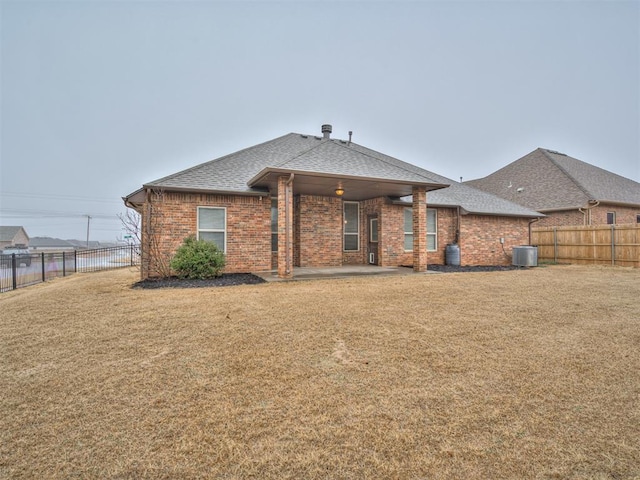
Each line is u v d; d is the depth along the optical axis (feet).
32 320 18.04
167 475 7.06
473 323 17.54
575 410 9.52
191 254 32.76
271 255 41.06
